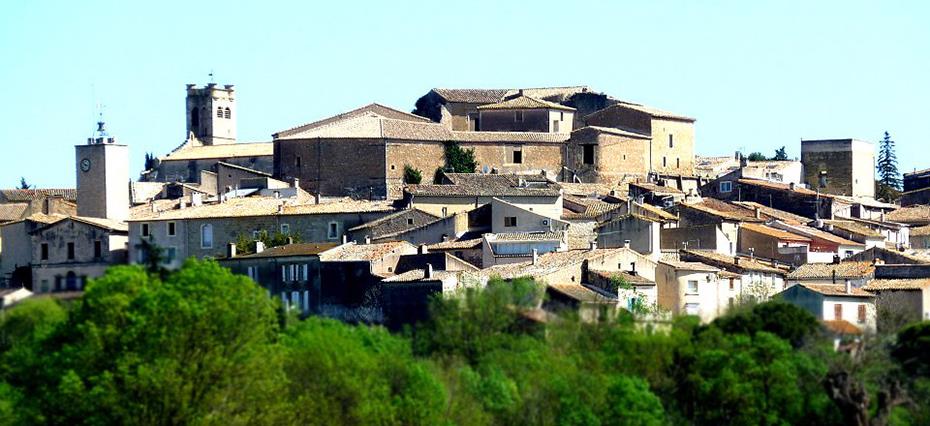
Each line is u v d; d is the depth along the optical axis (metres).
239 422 172.88
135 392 171.38
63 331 179.50
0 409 171.75
